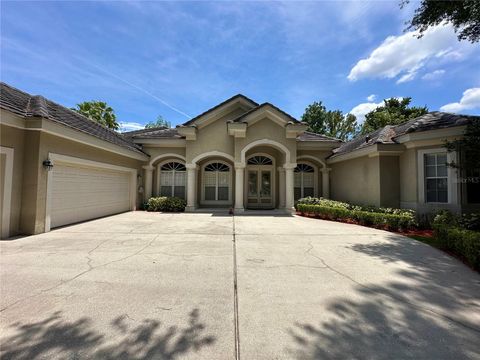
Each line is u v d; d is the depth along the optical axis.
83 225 10.81
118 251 6.82
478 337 3.04
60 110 11.18
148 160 17.83
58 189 10.10
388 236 8.94
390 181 12.66
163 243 7.76
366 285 4.60
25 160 8.73
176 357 2.64
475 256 5.42
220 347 2.81
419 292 4.31
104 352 2.71
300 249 7.13
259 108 15.01
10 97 8.95
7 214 8.20
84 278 4.86
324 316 3.50
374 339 2.97
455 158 10.17
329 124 39.59
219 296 4.11
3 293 4.16
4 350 2.72
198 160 16.52
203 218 13.34
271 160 18.94
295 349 2.79
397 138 12.23
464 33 7.80
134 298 4.02
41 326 3.19
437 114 12.08
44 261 5.90
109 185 14.12
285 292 4.29
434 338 3.00
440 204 10.64
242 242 7.95
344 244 7.74
